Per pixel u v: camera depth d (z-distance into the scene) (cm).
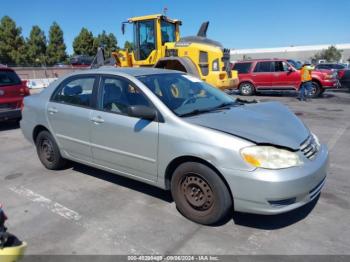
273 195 297
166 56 1190
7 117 840
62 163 522
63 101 483
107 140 415
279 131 333
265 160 301
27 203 412
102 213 381
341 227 336
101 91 431
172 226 347
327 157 354
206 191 335
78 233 340
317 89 1498
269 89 1591
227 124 338
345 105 1243
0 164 575
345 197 403
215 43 1223
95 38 5641
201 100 413
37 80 2444
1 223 240
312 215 360
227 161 311
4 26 4744
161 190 439
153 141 363
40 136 526
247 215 363
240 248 306
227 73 1245
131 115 361
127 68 457
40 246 318
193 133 333
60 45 5275
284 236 323
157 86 399
